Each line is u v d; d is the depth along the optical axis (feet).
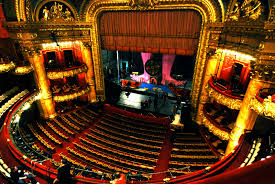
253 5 40.50
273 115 27.25
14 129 50.47
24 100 60.70
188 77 108.37
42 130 64.95
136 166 50.47
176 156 52.65
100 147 58.80
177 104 82.17
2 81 63.46
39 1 60.03
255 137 37.96
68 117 77.71
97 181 21.71
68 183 20.51
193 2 57.36
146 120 78.43
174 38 69.15
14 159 35.01
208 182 3.22
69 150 55.67
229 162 30.99
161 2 61.67
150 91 104.12
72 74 73.36
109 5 69.31
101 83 86.74
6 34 61.21
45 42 64.80
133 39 75.66
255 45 38.22
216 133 49.65
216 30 52.85
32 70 62.44
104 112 85.76
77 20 72.64
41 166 28.35
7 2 55.26
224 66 56.03
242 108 40.32
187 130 68.69
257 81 35.70
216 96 48.65
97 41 78.74
